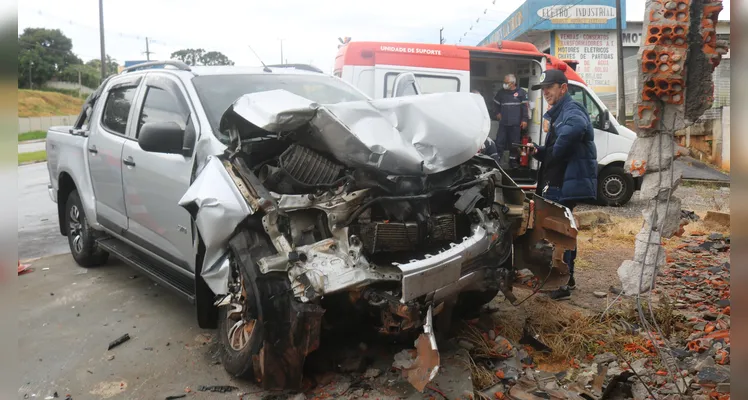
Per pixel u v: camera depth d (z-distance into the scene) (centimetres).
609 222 782
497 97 1030
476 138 371
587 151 464
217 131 382
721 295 451
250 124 346
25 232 851
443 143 356
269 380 305
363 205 329
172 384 344
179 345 400
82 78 7244
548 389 313
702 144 1587
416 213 336
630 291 329
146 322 444
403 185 336
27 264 613
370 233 327
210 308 369
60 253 684
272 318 297
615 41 2248
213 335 417
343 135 324
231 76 457
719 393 287
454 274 320
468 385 318
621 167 1044
